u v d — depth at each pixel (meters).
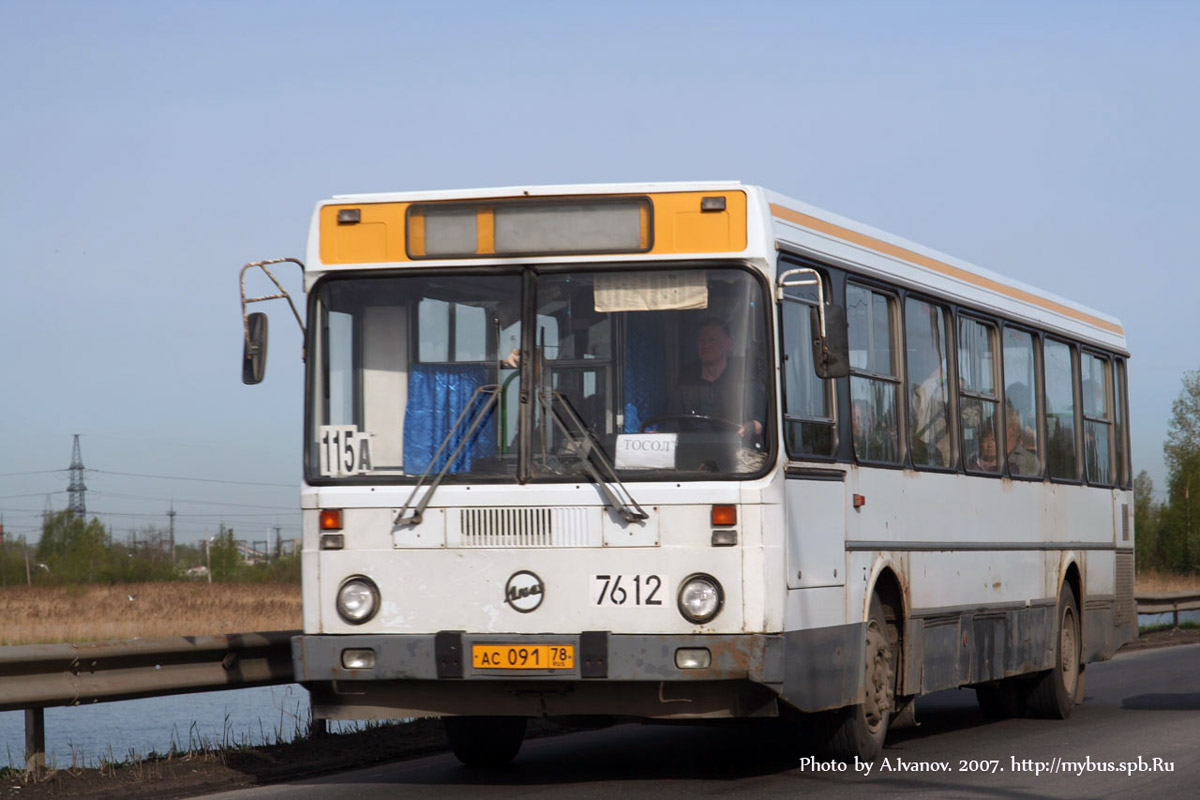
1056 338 19.03
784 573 11.26
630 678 11.07
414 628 11.46
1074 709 19.86
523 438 11.43
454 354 11.67
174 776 12.96
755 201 11.47
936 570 14.77
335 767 13.70
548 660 11.17
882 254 14.11
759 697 11.34
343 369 11.84
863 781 12.42
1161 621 46.50
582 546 11.24
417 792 12.04
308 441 11.82
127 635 39.91
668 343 11.41
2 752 16.11
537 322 11.57
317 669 11.59
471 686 11.54
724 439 11.24
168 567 120.25
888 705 13.70
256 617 52.62
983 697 18.69
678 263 11.48
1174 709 19.52
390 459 11.67
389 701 11.69
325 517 11.67
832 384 12.67
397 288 11.83
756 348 11.34
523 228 11.67
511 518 11.36
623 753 14.66
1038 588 17.80
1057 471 18.75
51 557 118.81
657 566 11.15
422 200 11.84
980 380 16.45
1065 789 11.98
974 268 16.56
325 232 11.97
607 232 11.58
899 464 13.99
